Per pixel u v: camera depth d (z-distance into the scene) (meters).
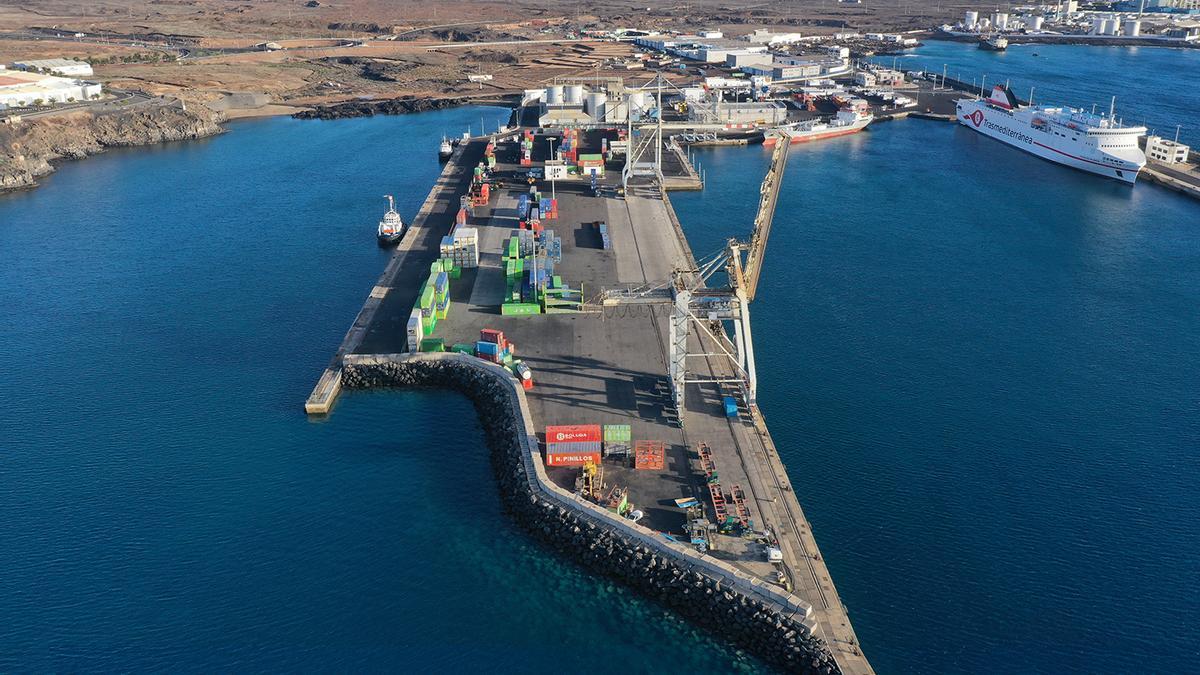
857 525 98.69
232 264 180.75
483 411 118.94
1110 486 106.25
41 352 142.25
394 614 85.94
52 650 82.25
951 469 109.38
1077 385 130.12
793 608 80.75
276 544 95.62
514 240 164.88
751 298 121.69
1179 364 136.75
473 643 82.50
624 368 124.62
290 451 112.56
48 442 116.00
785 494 96.88
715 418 111.81
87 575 91.50
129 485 106.38
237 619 85.62
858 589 89.19
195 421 120.50
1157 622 85.81
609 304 114.94
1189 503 103.06
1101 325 150.62
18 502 103.31
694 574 85.12
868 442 115.00
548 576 90.19
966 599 88.25
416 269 164.12
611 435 102.69
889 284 167.75
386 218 193.00
